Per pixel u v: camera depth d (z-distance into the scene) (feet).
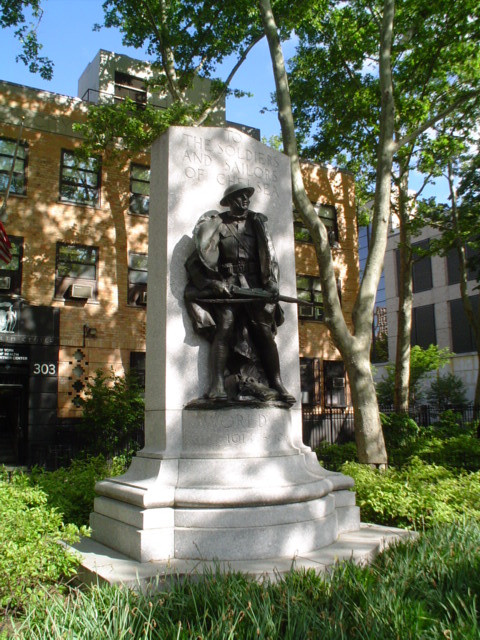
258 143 27.58
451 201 87.97
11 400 70.38
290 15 60.13
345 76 69.87
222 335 22.62
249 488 20.27
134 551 19.10
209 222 23.18
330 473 25.22
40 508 19.86
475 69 66.69
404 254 77.87
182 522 19.51
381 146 46.39
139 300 73.67
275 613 13.19
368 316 44.14
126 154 73.87
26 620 13.00
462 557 17.37
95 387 62.49
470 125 75.31
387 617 12.87
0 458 66.08
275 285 23.65
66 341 68.33
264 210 27.07
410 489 27.45
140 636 11.97
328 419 83.20
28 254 67.46
